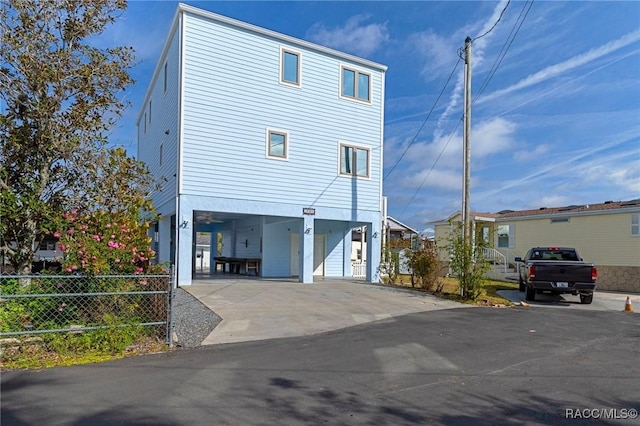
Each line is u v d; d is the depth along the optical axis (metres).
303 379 5.13
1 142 7.12
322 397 4.52
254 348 6.73
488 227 26.67
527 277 14.28
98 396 4.46
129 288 6.70
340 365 5.76
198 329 8.06
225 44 15.32
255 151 15.82
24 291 6.08
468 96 14.66
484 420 3.96
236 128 15.45
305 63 17.11
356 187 18.19
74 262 6.28
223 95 15.21
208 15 14.89
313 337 7.64
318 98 17.36
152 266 7.43
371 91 18.84
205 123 14.85
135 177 8.01
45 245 8.44
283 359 6.05
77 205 7.55
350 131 18.16
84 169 7.56
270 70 16.25
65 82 7.15
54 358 5.76
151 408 4.16
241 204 15.46
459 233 15.41
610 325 9.28
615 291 20.25
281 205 16.31
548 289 13.62
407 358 6.16
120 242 6.76
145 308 6.92
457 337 7.67
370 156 18.66
